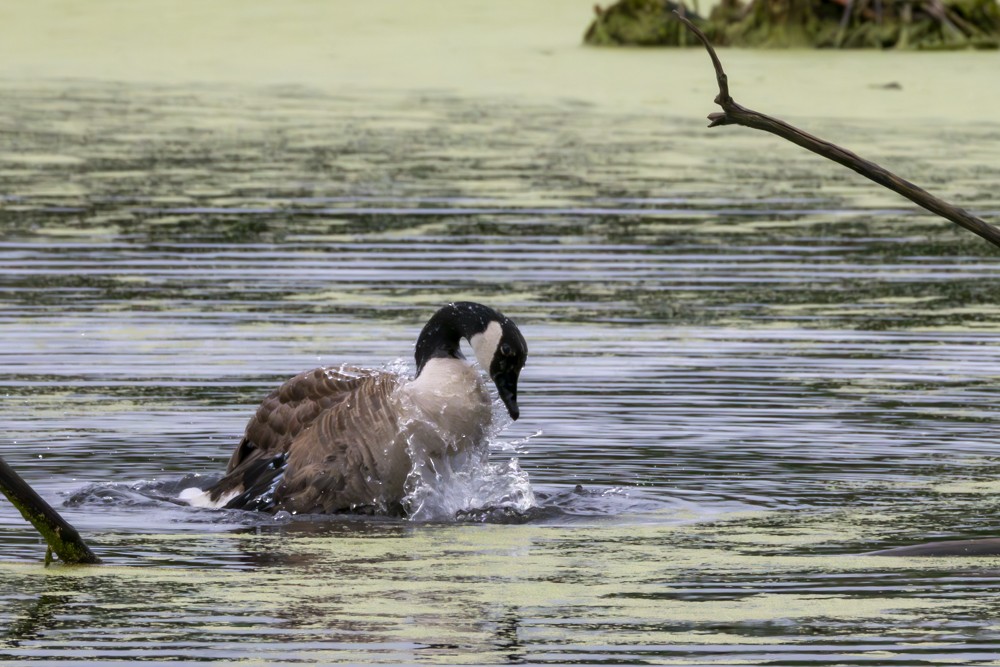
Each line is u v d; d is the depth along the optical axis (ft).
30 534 30.89
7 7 154.20
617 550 29.58
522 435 38.63
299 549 29.86
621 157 86.63
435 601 26.11
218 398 41.83
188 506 33.45
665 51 132.67
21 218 68.18
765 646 23.82
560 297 55.11
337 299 54.29
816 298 55.31
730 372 44.91
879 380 44.14
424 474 33.47
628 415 40.45
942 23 129.80
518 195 74.69
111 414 40.27
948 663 23.13
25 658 23.26
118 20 149.38
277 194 74.38
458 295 55.21
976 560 28.60
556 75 121.19
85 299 53.93
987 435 38.60
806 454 37.01
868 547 29.63
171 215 69.26
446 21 150.30
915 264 61.41
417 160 84.58
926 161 83.15
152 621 25.00
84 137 91.86
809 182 80.12
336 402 34.40
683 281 57.93
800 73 117.60
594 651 23.58
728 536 30.58
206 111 103.86
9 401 41.34
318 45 137.49
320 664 23.02
